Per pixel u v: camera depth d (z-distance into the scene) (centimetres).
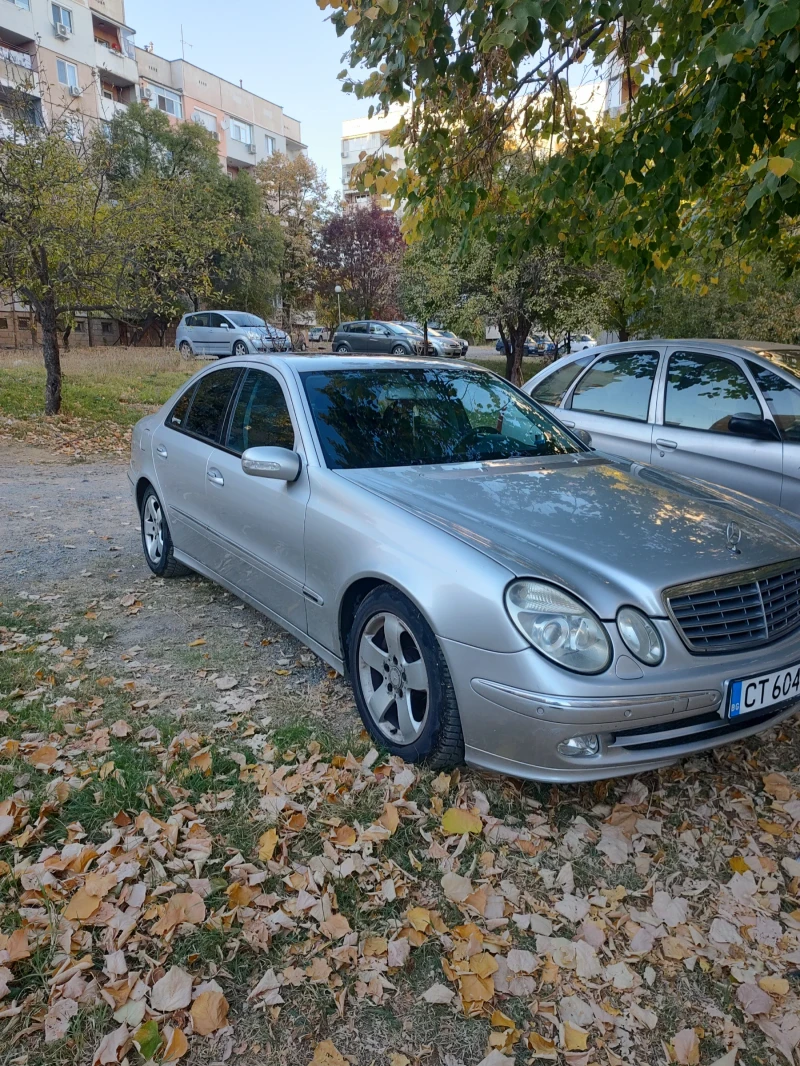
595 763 239
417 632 271
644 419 569
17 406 1280
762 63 362
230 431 410
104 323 3431
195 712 328
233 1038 182
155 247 1253
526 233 505
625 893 232
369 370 392
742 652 256
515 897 229
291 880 229
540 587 246
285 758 293
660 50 457
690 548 273
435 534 272
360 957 205
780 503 481
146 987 191
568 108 477
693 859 248
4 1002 188
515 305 1627
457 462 349
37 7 3584
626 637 241
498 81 450
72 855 235
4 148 1096
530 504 302
